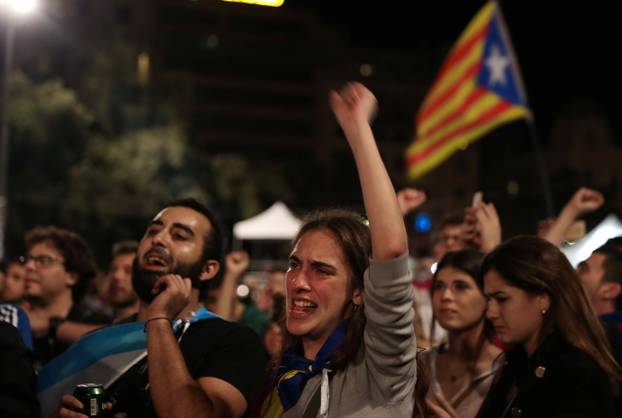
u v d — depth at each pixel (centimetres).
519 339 324
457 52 927
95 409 278
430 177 6431
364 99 259
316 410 260
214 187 3678
